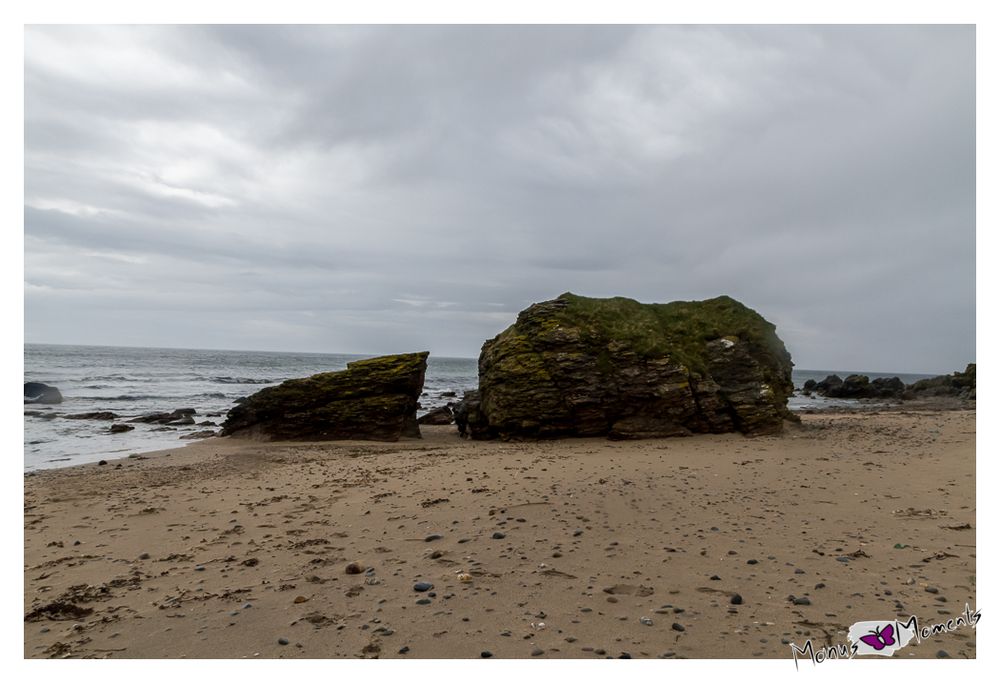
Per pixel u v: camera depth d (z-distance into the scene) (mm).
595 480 12883
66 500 12469
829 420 29641
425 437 26984
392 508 10930
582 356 23062
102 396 47156
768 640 5555
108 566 8102
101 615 6406
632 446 20406
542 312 24938
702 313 26328
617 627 5840
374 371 25891
